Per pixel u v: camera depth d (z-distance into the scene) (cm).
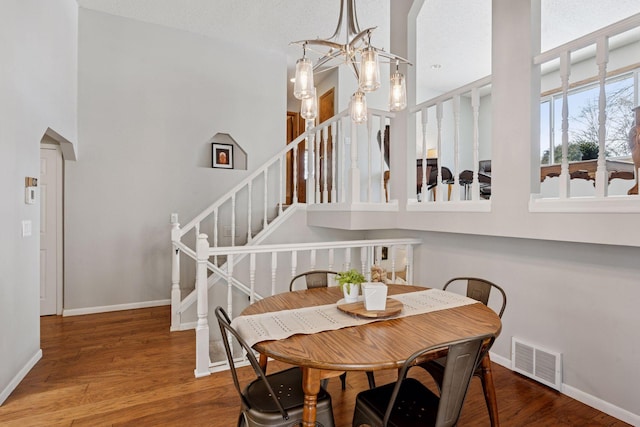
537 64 228
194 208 457
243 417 158
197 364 251
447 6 383
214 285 358
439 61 521
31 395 226
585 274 218
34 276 272
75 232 397
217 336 353
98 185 407
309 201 427
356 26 208
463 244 307
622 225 179
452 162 643
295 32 450
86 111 400
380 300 176
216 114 469
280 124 512
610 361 205
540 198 229
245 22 427
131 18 421
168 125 442
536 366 243
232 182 478
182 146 450
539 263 245
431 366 179
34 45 275
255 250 272
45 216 394
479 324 163
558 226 210
